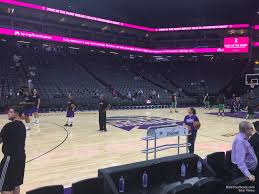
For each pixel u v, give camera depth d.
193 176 5.09
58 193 3.40
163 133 6.02
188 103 27.69
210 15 35.09
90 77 27.81
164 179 4.86
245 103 24.83
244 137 4.47
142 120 15.97
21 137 4.14
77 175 5.96
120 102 24.17
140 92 26.66
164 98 26.98
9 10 27.06
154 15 35.44
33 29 29.12
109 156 7.63
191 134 7.22
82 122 14.88
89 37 33.41
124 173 4.39
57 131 11.80
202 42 36.19
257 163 4.42
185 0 31.19
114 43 34.91
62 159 7.25
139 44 36.91
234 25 33.88
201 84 32.44
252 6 31.80
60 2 30.56
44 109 20.39
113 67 32.69
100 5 32.69
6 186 3.96
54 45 31.48
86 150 8.32
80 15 30.25
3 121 14.53
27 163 6.80
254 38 33.59
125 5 32.78
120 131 11.98
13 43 29.33
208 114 20.45
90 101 22.66
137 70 34.03
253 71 33.28
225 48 34.16
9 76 23.25
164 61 37.31
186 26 36.59
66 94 22.66
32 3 28.36
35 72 25.33
